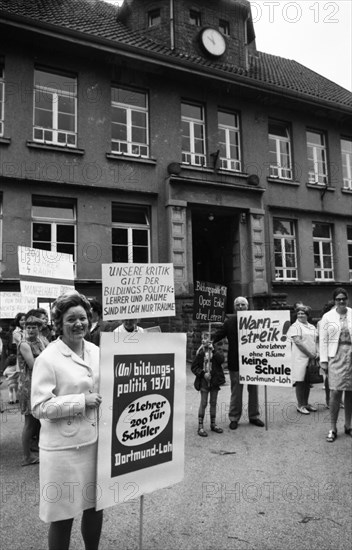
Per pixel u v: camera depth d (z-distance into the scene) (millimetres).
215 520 3225
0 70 11453
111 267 5230
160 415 2658
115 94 12938
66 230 11773
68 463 2342
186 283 12523
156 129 13086
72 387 2408
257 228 13891
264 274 13797
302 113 15812
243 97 14609
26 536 3000
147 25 14531
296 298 14609
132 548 2848
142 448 2557
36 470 4215
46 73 11984
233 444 5027
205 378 5508
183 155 13609
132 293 5309
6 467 4301
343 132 16828
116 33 13359
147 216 12852
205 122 14000
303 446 4898
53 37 11375
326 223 15891
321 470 4164
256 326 5812
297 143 15547
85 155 11953
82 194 11828
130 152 12883
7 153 11031
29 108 11406
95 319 5410
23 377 4395
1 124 11266
